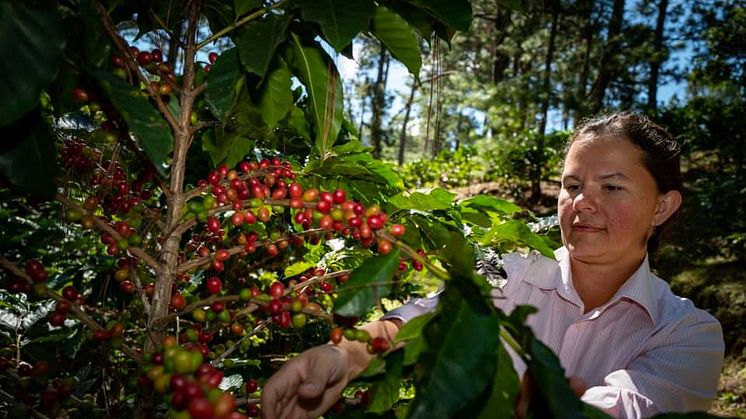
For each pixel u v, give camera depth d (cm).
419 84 142
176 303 124
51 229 320
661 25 1897
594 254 154
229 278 219
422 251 156
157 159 94
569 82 1404
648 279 158
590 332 160
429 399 73
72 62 103
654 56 1450
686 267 748
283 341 249
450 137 2250
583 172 156
